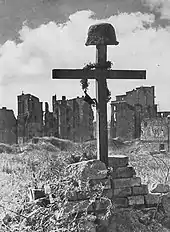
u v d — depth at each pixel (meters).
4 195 6.32
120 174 5.63
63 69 5.88
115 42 5.93
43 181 6.26
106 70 5.93
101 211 5.22
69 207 5.09
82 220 4.98
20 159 11.95
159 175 8.02
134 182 5.62
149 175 8.08
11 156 13.10
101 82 5.91
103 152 5.75
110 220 5.18
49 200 5.50
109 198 5.42
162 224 5.41
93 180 5.41
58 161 6.20
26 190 6.32
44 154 12.23
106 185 5.43
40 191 5.80
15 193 6.38
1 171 9.90
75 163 5.68
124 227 5.18
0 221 5.09
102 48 5.92
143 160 10.00
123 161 5.79
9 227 4.96
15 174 8.47
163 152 12.69
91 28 5.90
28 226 4.89
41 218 5.01
